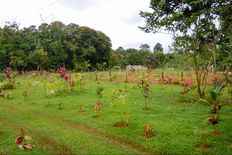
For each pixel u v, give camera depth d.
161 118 11.38
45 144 8.93
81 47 57.78
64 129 10.58
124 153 7.96
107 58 62.53
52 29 59.38
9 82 24.58
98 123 11.10
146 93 14.52
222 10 12.29
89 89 20.91
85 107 14.27
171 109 13.00
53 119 12.37
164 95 16.95
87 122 11.39
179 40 15.28
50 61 53.84
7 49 50.25
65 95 18.52
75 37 58.03
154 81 24.23
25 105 16.02
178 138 8.90
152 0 14.85
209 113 11.88
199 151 7.85
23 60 49.25
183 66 28.39
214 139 8.73
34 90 21.98
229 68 13.73
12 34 54.91
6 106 16.08
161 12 14.79
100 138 9.39
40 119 12.41
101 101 15.49
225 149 7.90
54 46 54.28
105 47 60.75
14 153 8.09
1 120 12.46
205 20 13.80
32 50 55.09
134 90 19.36
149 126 9.51
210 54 15.42
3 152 8.20
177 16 13.41
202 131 9.12
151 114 12.12
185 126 10.08
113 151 8.12
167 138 8.95
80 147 8.53
